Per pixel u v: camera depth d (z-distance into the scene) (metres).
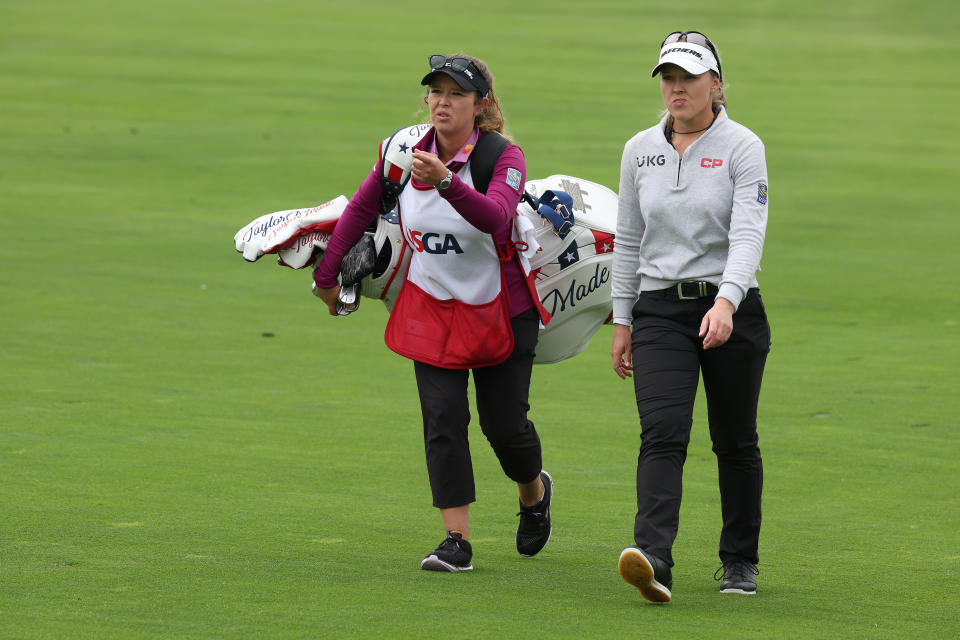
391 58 121.31
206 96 99.25
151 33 129.88
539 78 113.38
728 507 18.23
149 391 31.50
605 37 142.50
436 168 17.52
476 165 18.58
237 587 17.33
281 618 15.87
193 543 19.78
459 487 19.06
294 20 144.00
